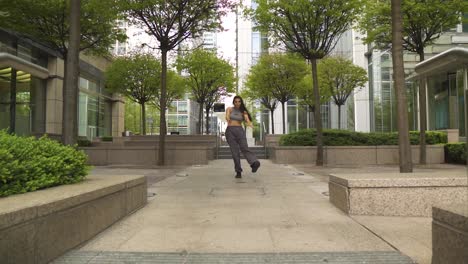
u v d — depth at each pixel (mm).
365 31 17422
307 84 26969
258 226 5398
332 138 18031
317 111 15906
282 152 17719
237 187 9281
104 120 39188
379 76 34469
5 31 21906
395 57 7746
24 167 4480
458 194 5836
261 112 41406
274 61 26516
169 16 15289
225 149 24031
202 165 16891
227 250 4320
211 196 7969
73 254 4094
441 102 25906
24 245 3311
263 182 10211
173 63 29234
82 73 32562
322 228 5250
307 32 15312
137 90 29000
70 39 7328
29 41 24062
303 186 9398
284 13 15016
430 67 6336
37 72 8562
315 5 14453
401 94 7652
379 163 17375
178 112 106062
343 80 27406
